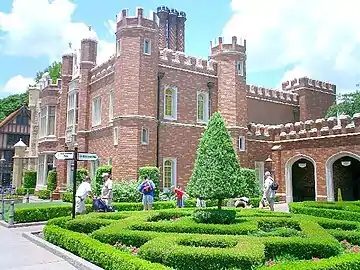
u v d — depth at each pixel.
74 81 29.73
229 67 26.89
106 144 24.97
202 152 12.34
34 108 40.12
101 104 26.41
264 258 7.15
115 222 11.09
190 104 25.75
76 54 31.05
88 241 8.75
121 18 23.73
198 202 19.58
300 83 34.94
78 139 27.62
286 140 27.55
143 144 22.61
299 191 29.69
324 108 36.00
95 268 7.55
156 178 21.73
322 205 16.83
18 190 36.06
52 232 10.77
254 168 28.58
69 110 30.34
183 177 24.77
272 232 10.04
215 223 11.26
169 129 24.50
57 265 8.48
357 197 27.36
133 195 20.53
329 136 24.62
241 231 10.02
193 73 26.11
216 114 12.70
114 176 22.45
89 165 26.92
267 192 17.67
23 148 40.22
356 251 8.80
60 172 30.12
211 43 27.98
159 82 24.47
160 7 32.97
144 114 22.89
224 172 11.90
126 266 6.69
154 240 8.21
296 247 8.06
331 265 6.19
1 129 58.50
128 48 23.23
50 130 34.22
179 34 33.50
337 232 9.86
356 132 23.23
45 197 30.17
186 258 7.05
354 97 35.97
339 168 26.22
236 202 21.73
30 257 9.34
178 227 10.43
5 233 13.48
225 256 6.92
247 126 28.61
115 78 23.75
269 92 33.16
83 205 15.00
